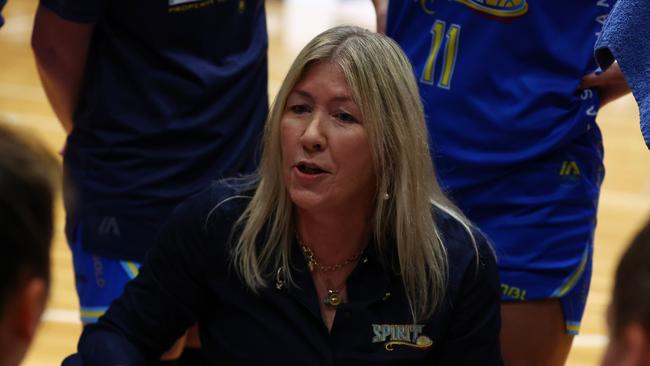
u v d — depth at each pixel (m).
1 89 26.41
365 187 6.59
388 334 6.59
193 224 6.82
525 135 8.34
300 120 6.46
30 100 25.59
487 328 6.85
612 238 19.52
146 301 6.86
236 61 8.82
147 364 6.89
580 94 8.42
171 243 6.87
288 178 6.51
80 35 8.23
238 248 6.67
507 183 8.46
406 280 6.62
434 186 7.07
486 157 8.41
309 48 6.48
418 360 6.65
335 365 6.54
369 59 6.41
